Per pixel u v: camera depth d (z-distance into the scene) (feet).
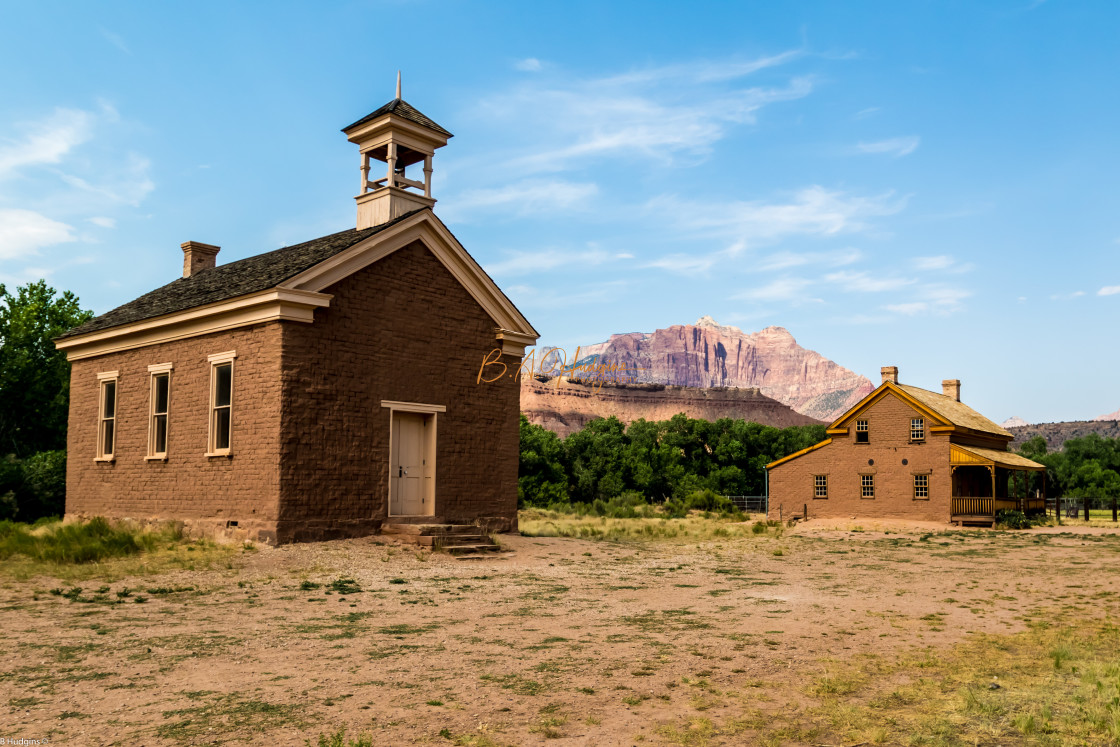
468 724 21.77
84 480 82.74
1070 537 106.11
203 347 70.33
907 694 25.45
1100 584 54.65
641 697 24.62
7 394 130.93
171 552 59.00
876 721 22.67
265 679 25.96
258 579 48.70
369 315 69.21
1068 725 22.26
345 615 37.88
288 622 35.81
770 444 309.42
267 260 82.17
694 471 292.61
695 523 130.31
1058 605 45.16
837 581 55.26
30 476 106.22
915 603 45.14
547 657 29.58
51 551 55.42
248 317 65.36
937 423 138.21
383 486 69.00
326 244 75.41
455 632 34.12
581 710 23.20
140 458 75.97
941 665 29.40
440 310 75.61
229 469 66.13
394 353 71.00
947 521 135.54
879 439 144.56
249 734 20.66
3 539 62.64
